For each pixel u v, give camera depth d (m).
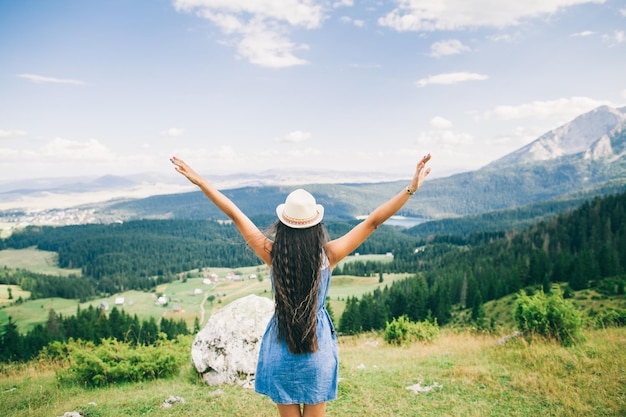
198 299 194.88
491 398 6.80
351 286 178.25
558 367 8.01
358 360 11.10
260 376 2.78
